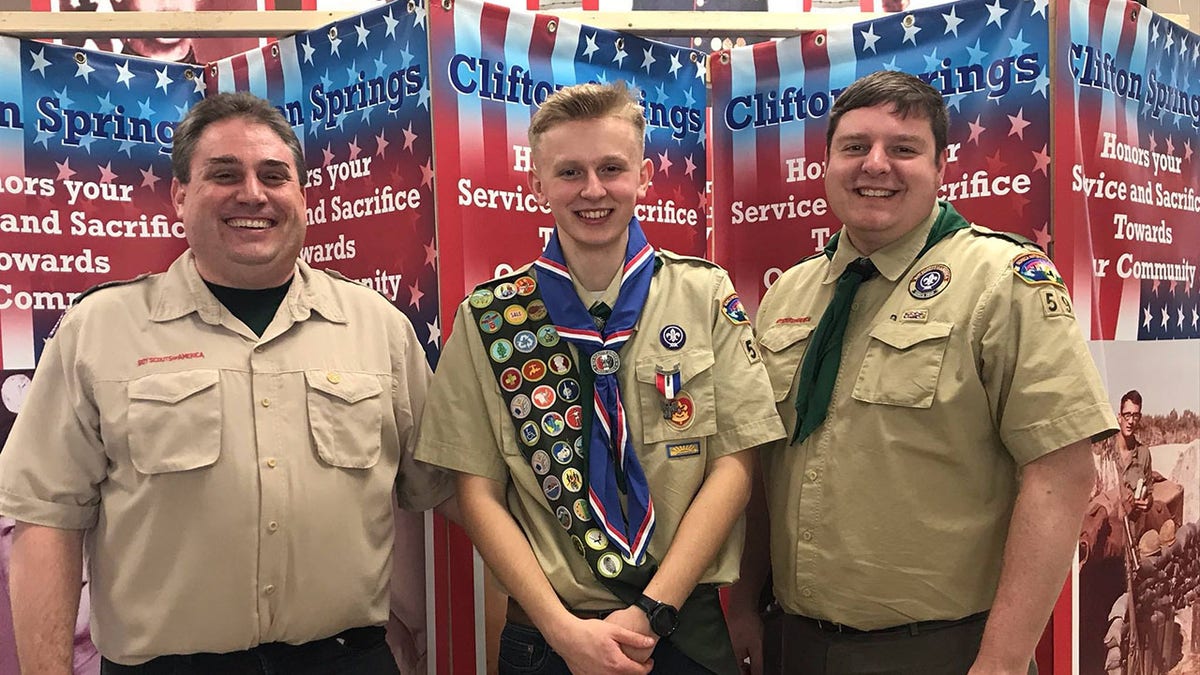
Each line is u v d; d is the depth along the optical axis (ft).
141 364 5.07
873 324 5.27
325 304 5.53
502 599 7.15
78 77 7.35
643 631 4.69
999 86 6.71
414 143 6.75
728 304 5.41
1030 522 4.65
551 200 5.13
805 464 5.33
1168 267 7.46
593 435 5.10
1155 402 7.41
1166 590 7.63
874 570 5.04
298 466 5.09
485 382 5.35
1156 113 7.29
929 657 4.97
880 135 5.10
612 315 5.25
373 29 6.92
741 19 7.85
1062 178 6.57
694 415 5.15
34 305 7.22
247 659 5.05
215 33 7.74
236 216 5.08
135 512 4.94
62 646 4.95
